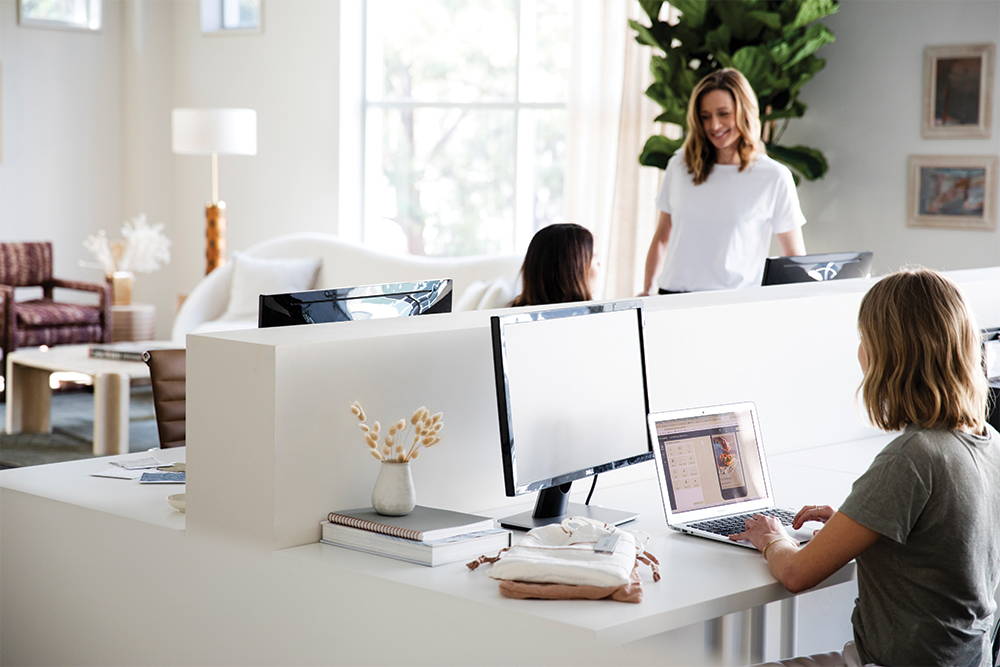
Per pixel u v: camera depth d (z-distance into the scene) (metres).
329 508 2.27
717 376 2.98
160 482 2.73
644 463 2.90
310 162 8.47
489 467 2.54
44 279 8.02
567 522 2.18
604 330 2.42
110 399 5.87
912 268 2.17
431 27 8.14
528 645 1.88
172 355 3.49
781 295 3.22
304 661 2.19
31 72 8.45
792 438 3.21
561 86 7.66
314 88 8.38
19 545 2.70
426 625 2.01
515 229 7.90
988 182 5.93
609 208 7.09
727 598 2.00
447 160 8.16
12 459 5.77
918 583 2.06
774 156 6.16
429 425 2.24
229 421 2.25
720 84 4.14
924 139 6.12
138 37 8.91
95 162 8.88
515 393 2.19
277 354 2.15
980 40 5.91
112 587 2.51
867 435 3.41
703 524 2.41
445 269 6.75
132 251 8.18
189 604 2.37
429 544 2.12
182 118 7.84
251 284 7.17
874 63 6.26
